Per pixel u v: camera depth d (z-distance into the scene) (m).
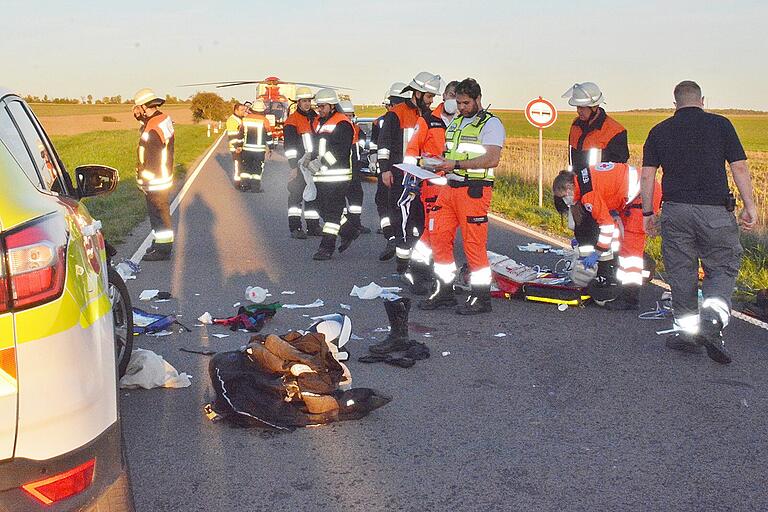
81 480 2.77
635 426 5.04
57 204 3.12
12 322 2.60
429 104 9.73
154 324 7.09
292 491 4.16
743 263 10.05
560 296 8.08
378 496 4.11
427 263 8.65
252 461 4.51
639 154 29.98
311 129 12.51
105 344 3.00
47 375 2.67
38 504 2.67
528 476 4.34
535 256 10.99
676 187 6.31
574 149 9.41
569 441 4.81
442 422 5.09
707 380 5.88
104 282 3.41
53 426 2.68
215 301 8.33
